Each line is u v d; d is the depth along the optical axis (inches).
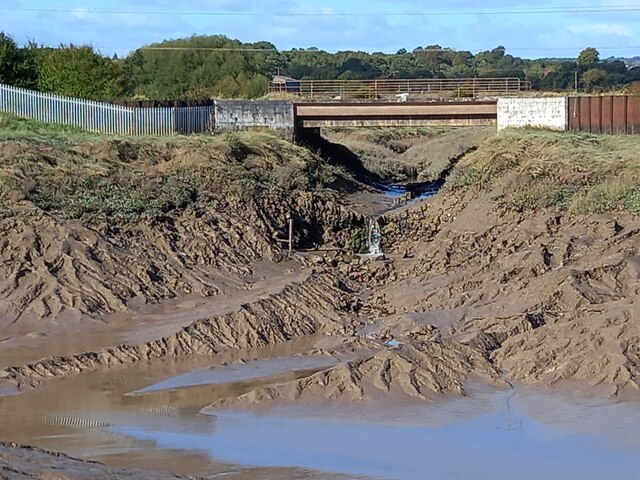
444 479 648.4
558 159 1587.1
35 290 1109.7
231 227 1381.6
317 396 819.4
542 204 1453.0
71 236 1214.9
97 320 1079.6
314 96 2573.8
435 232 1542.8
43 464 598.9
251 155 1680.6
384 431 751.7
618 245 1215.6
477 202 1572.3
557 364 865.5
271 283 1233.4
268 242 1385.3
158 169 1505.9
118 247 1237.1
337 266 1374.3
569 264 1195.3
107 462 666.8
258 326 1047.6
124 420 776.9
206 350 993.5
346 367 844.6
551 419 773.3
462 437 737.6
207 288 1207.6
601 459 689.6
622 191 1398.9
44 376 896.9
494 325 1013.2
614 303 983.0
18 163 1382.9
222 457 688.4
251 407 805.9
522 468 671.8
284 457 690.8
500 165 1658.5
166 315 1111.0
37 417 783.1
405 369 847.7
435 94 2571.4
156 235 1293.1
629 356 852.0
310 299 1147.9
